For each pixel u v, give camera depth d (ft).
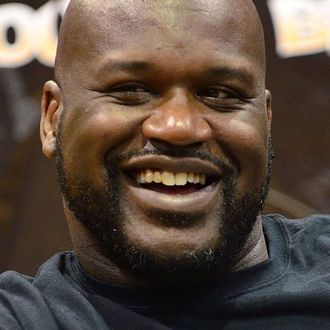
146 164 13.21
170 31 13.34
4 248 28.35
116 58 13.41
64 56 14.30
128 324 13.57
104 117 13.35
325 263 14.71
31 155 28.48
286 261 14.71
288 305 13.80
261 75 14.24
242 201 13.73
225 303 13.74
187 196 13.25
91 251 14.28
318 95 27.37
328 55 27.22
